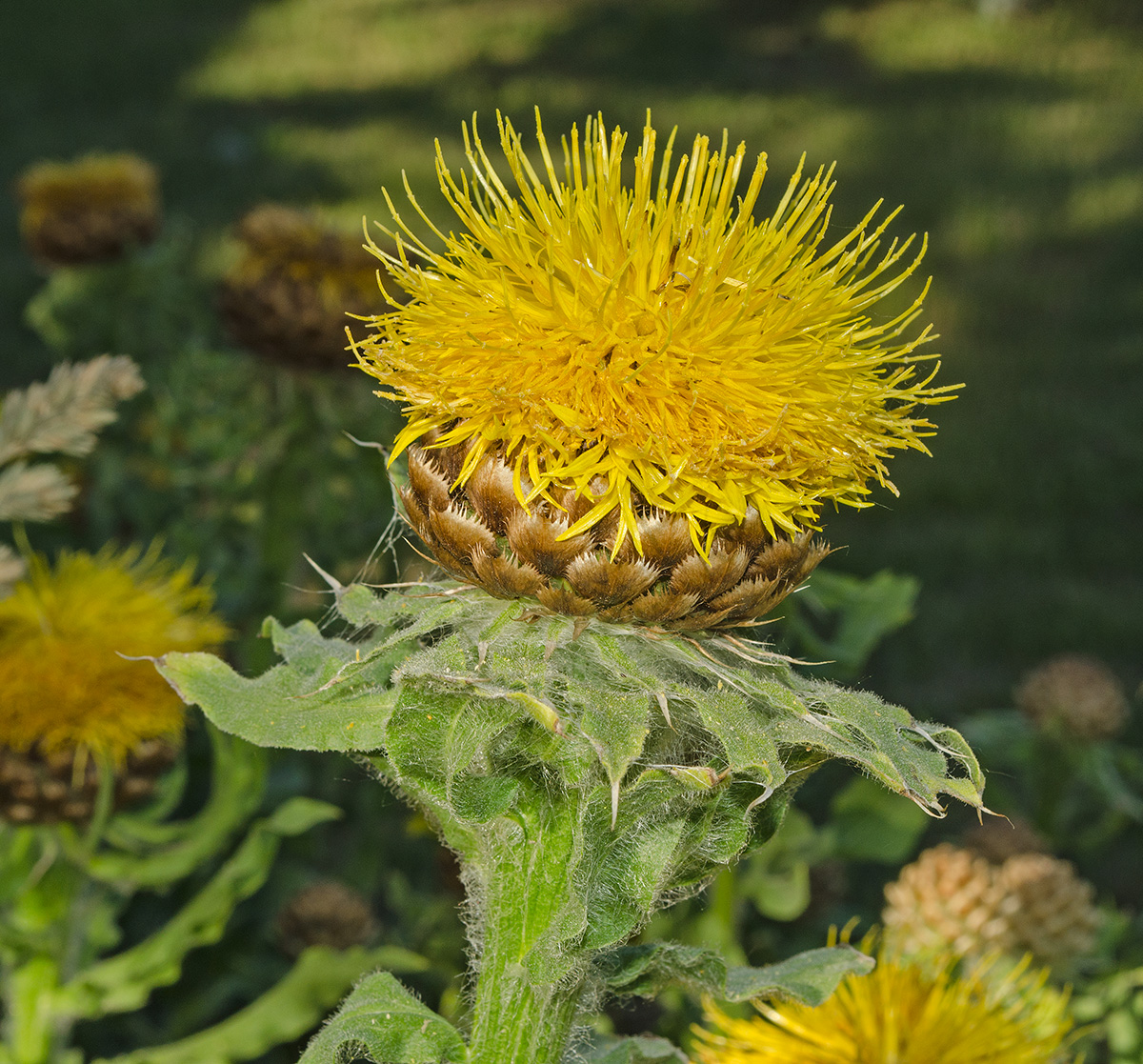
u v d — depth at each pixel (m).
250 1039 2.20
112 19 15.61
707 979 1.31
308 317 3.11
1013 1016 1.97
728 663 1.21
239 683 1.24
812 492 1.20
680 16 15.21
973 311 7.88
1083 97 12.23
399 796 1.39
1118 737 4.32
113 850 2.47
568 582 1.13
